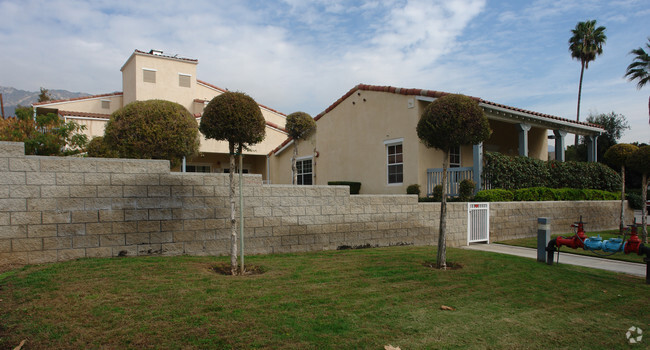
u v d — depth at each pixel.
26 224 5.67
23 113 9.86
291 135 11.72
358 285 5.42
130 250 6.41
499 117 13.58
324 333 3.78
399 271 6.36
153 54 24.00
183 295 4.50
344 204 8.77
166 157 7.79
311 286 5.23
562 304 5.24
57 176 5.90
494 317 4.58
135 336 3.45
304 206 8.22
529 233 12.52
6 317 3.69
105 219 6.23
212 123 5.57
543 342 4.00
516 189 13.05
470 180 12.02
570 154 37.94
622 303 5.44
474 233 11.09
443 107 6.82
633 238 6.86
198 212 7.01
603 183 16.67
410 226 9.80
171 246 6.75
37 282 4.68
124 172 6.40
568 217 13.77
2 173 5.55
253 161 23.34
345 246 8.76
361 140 15.31
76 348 3.21
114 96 24.45
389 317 4.32
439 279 6.04
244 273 5.80
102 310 3.95
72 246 5.98
